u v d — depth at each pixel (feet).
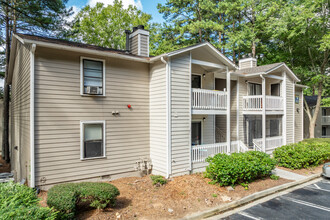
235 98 46.09
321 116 87.15
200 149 33.78
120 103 29.89
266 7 70.85
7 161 56.80
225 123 46.83
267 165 30.50
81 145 26.63
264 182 29.01
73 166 26.09
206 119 41.81
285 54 67.87
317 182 31.14
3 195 14.21
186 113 31.63
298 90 60.18
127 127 30.50
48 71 24.57
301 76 68.18
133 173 30.94
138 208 19.90
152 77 32.22
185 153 31.40
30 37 25.17
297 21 57.47
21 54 32.04
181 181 27.68
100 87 28.25
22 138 31.45
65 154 25.58
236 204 22.48
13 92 46.06
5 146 57.16
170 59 29.96
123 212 18.93
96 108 27.86
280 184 28.66
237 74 43.55
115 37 80.02
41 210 12.78
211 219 19.53
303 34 60.90
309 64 69.00
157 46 85.92
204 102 34.04
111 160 28.99
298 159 36.19
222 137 47.03
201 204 21.54
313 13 55.11
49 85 24.62
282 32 61.46
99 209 18.83
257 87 51.21
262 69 46.70
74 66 26.37
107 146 28.68
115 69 29.48
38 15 47.73
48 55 24.61
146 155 32.24
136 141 31.35
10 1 49.52
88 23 78.59
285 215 20.44
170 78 29.89
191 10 78.18
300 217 20.04
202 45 32.22
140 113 31.78
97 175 27.81
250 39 72.02
